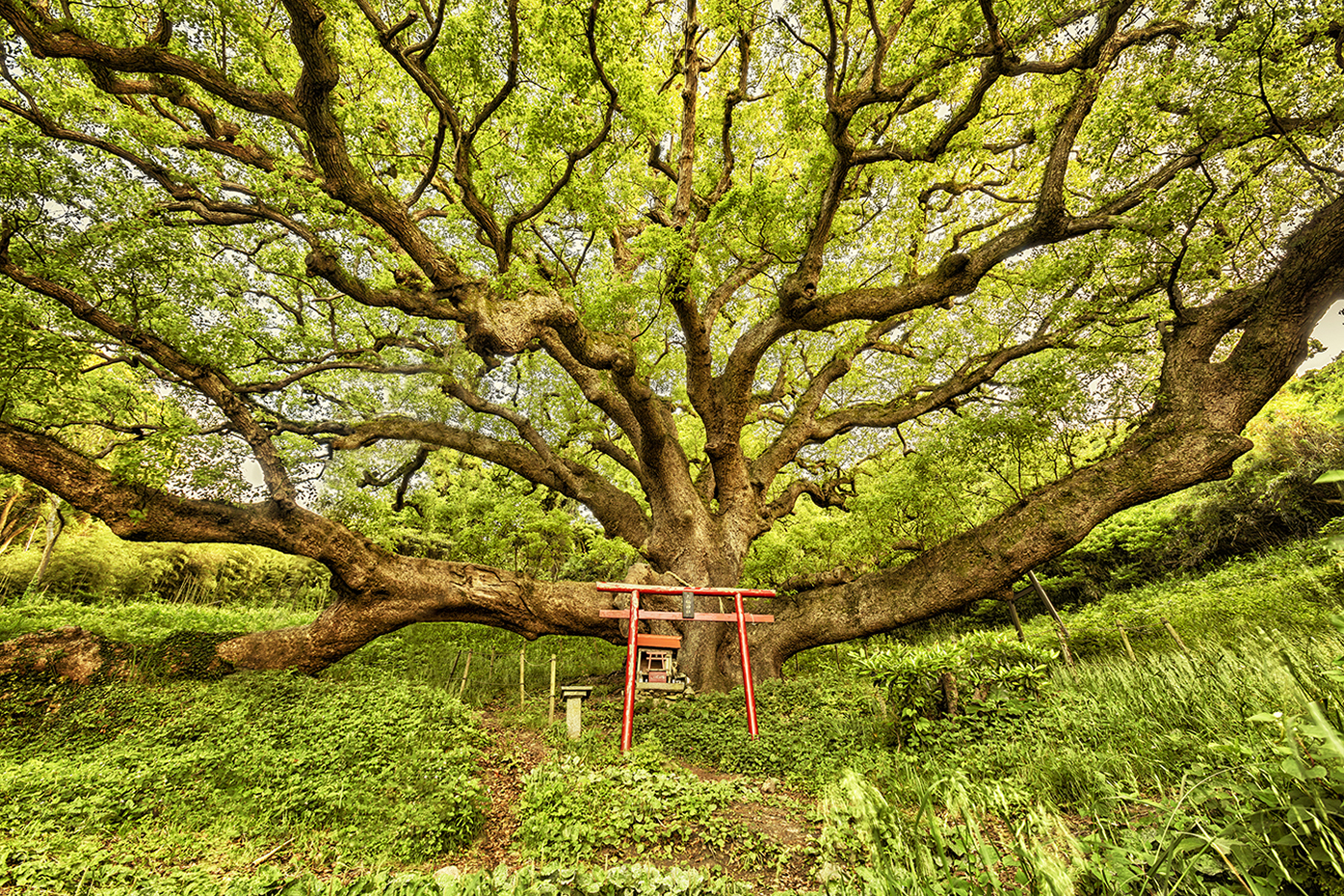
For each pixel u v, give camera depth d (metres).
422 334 13.11
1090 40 8.05
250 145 9.36
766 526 13.46
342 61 9.98
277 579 29.11
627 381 10.88
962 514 13.10
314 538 10.05
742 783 6.38
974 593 10.82
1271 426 16.22
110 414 9.51
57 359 7.93
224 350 9.53
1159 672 6.48
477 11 7.10
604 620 12.23
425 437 12.80
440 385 12.46
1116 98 8.62
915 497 12.63
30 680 8.15
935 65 8.06
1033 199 12.88
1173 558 16.56
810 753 6.99
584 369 12.79
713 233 9.45
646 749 7.35
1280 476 13.73
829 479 16.77
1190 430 9.52
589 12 7.07
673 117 12.21
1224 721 4.93
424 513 18.62
